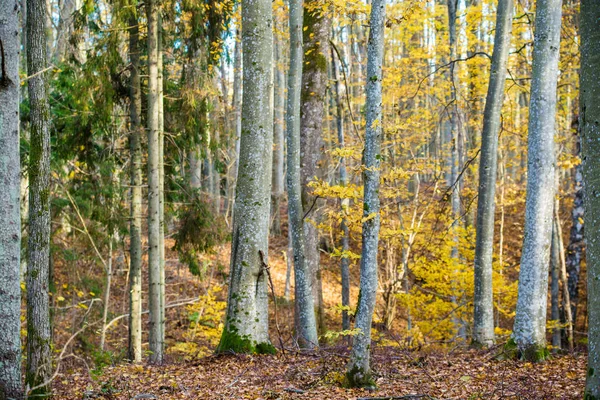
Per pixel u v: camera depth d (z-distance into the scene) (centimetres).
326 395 620
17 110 537
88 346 1253
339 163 1307
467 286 1274
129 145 1243
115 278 1792
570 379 692
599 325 385
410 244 1386
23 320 1063
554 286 1370
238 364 791
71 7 1338
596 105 379
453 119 1438
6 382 532
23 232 1173
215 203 2125
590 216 386
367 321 655
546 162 809
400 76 1434
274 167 2486
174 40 1171
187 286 1866
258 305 870
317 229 1127
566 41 1263
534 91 807
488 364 803
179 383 698
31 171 582
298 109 1017
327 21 1125
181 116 1148
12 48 525
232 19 1202
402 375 732
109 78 1073
